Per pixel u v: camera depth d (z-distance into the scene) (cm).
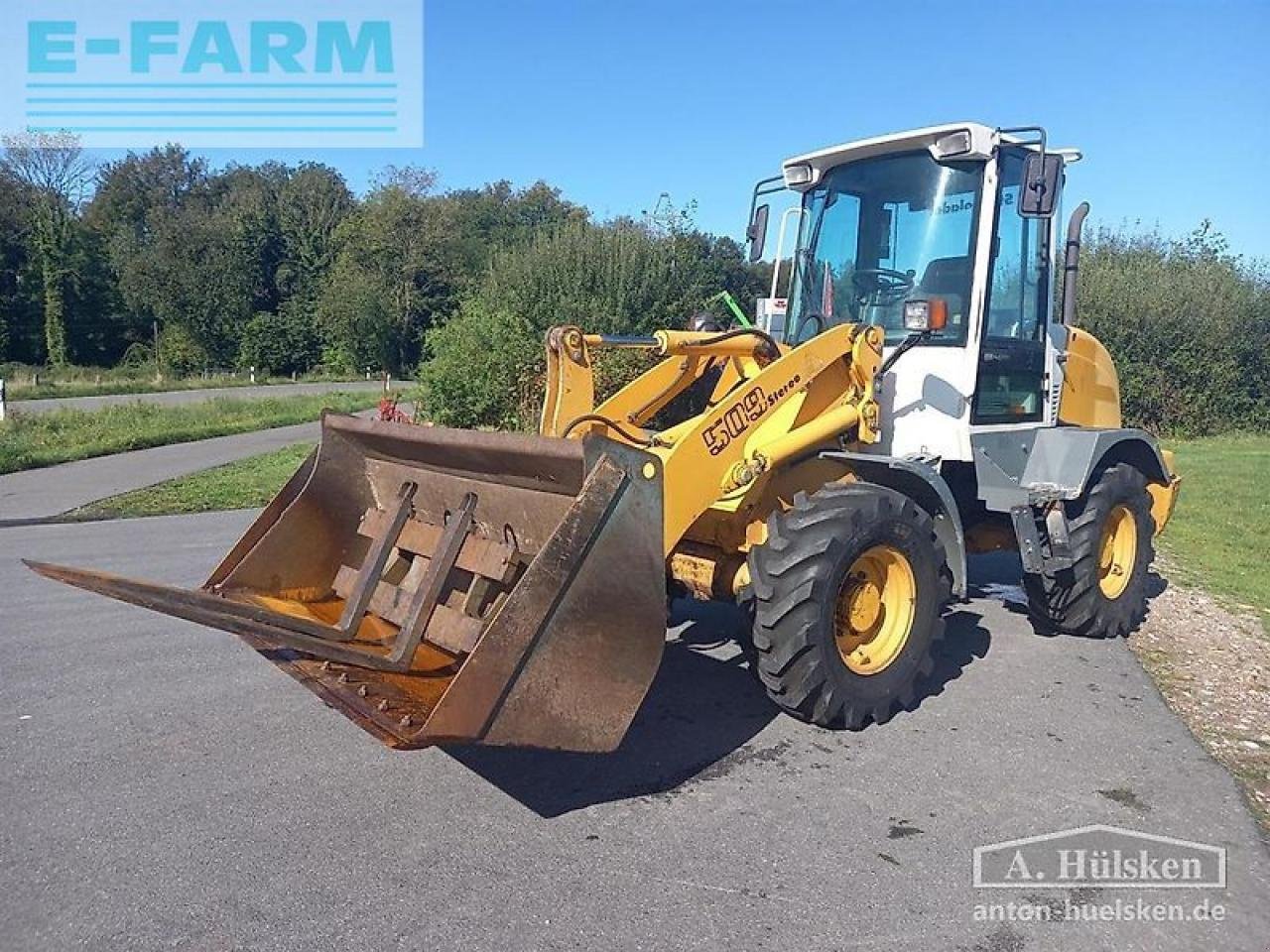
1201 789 402
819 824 370
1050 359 586
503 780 405
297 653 398
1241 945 300
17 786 397
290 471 1438
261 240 6250
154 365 5238
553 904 314
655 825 368
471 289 2216
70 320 5497
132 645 588
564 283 1745
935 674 541
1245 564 859
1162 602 710
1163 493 686
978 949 295
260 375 5491
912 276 540
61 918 304
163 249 6034
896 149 543
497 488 412
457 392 1717
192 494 1223
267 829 362
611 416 534
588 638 345
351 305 5497
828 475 494
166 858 341
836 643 443
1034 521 550
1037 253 576
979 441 533
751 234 612
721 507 432
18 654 568
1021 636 619
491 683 324
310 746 439
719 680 524
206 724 464
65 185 5922
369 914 307
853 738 452
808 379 466
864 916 310
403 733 314
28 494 1223
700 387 598
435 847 350
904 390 537
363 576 429
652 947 292
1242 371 2288
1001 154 523
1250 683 536
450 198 6175
